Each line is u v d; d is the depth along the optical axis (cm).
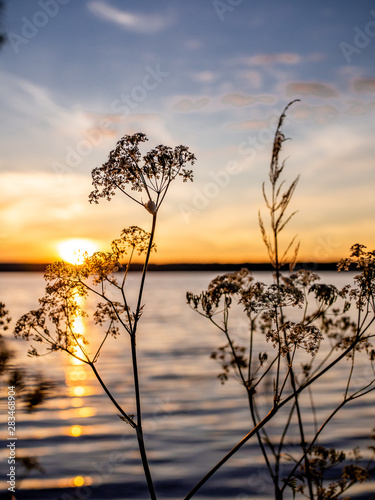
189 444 1706
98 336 4872
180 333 5475
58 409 2127
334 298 359
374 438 406
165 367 3347
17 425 1836
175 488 1341
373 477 1170
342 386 2472
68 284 329
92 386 2692
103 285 335
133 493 1300
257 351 2933
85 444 1681
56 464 1457
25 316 328
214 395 2462
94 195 347
